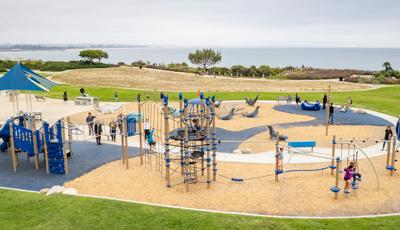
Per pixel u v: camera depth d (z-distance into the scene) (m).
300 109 38.28
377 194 16.00
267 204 15.02
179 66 104.69
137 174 18.75
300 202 15.20
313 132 27.78
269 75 89.19
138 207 14.02
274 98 46.47
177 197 15.80
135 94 50.00
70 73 82.31
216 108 38.38
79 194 15.70
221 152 22.72
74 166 20.05
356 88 58.81
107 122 31.75
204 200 15.47
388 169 18.48
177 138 17.09
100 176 18.45
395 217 13.39
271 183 17.44
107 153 22.56
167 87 59.44
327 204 14.98
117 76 77.44
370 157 21.61
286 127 29.67
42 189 16.20
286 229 12.41
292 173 18.83
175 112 33.06
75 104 41.09
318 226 12.62
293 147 21.73
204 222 12.84
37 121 30.44
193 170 18.89
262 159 21.31
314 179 17.91
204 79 74.56
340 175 18.41
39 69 93.75
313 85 64.00
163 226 12.51
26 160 21.25
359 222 12.93
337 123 31.16
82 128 29.45
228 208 14.67
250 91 54.16
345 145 24.25
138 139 26.41
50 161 18.95
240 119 33.09
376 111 36.78
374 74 79.00
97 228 12.34
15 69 22.94
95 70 89.75
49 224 12.58
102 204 14.22
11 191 15.80
